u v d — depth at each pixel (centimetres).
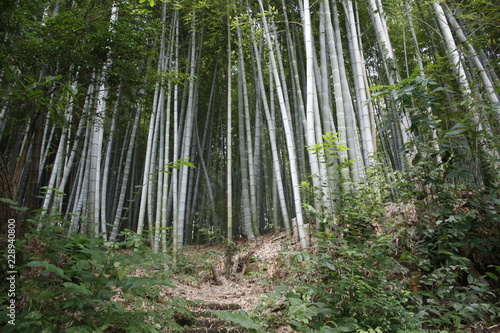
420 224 291
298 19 660
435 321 232
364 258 254
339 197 317
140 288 172
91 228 255
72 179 818
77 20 315
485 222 275
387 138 614
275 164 568
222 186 962
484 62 435
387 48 409
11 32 294
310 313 208
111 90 392
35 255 204
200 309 338
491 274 251
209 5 580
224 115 985
